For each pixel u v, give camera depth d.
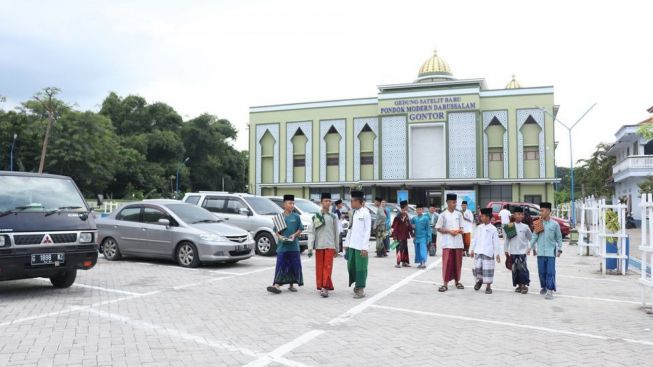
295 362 5.58
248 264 14.51
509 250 10.73
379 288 10.95
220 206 17.77
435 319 7.91
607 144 60.19
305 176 52.34
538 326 7.52
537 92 45.59
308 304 8.98
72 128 59.22
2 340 6.34
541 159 45.12
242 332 6.88
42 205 9.51
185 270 13.05
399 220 14.98
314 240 9.76
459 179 45.47
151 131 80.00
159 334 6.72
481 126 46.91
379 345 6.32
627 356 5.98
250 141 54.66
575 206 39.38
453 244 10.88
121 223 14.77
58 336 6.55
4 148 59.31
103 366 5.37
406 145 47.94
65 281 10.11
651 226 8.77
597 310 8.82
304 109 52.62
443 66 52.38
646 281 8.82
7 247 8.56
